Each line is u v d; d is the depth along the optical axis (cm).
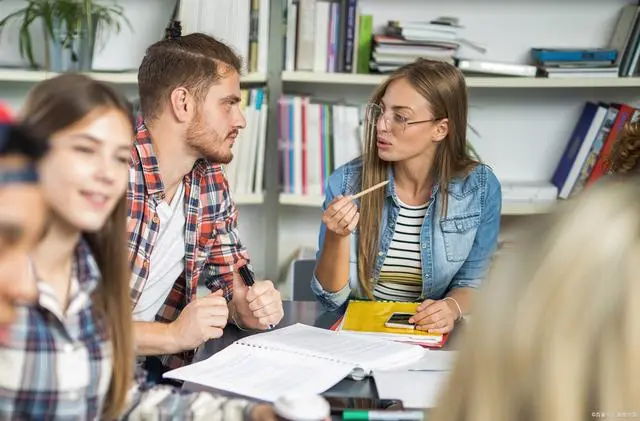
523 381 55
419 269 228
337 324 195
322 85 330
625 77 309
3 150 75
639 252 55
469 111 338
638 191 58
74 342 110
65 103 104
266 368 159
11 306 84
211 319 172
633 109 306
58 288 111
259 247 343
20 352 105
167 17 322
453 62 305
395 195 225
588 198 59
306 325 189
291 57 302
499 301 58
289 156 304
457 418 59
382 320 194
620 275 55
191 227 203
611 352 54
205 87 193
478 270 228
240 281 211
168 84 193
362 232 225
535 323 55
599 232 56
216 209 209
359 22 303
